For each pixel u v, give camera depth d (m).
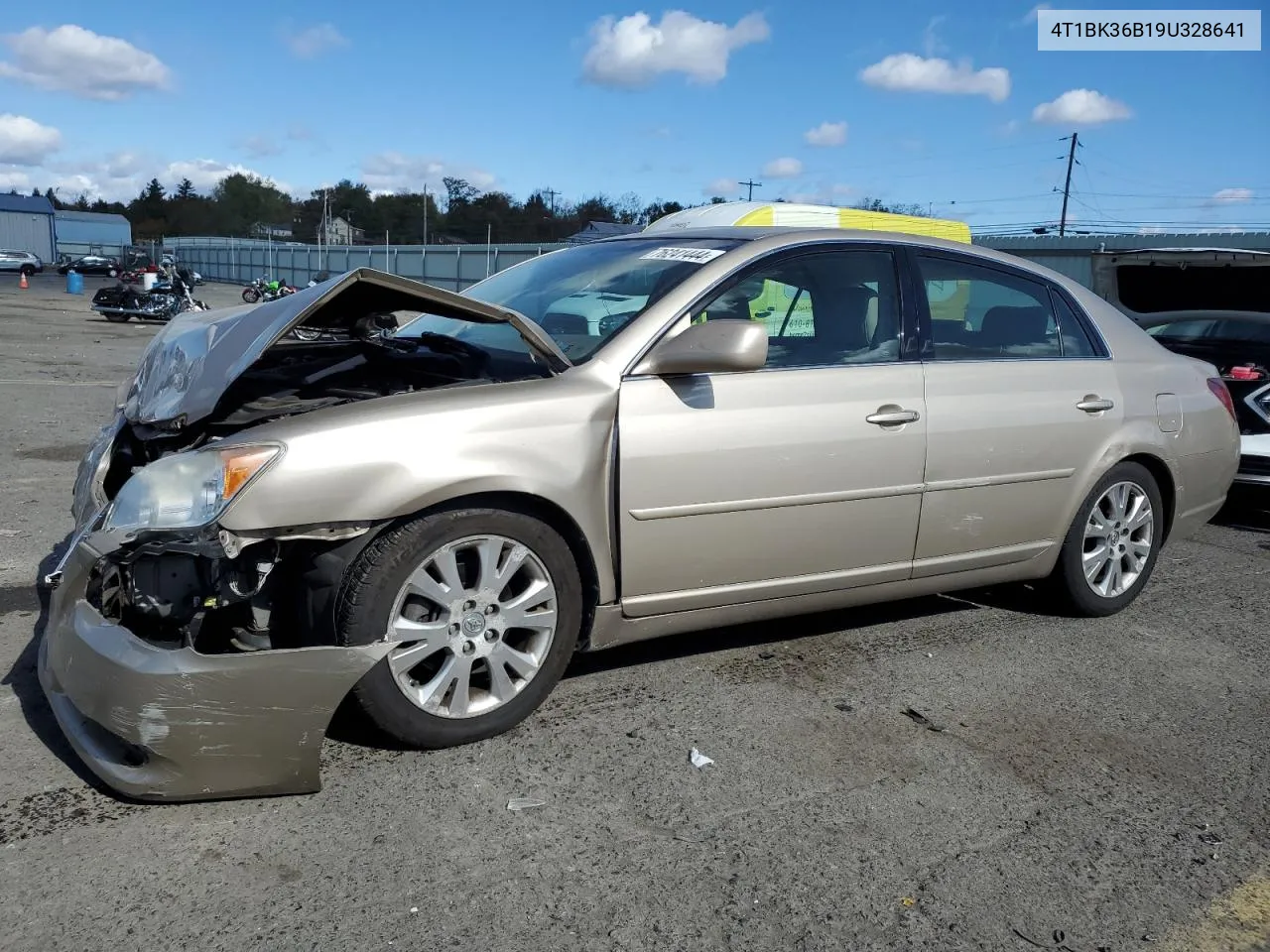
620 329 3.59
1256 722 3.87
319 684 2.86
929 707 3.85
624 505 3.43
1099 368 4.67
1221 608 5.26
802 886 2.69
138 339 20.69
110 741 2.90
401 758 3.22
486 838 2.82
